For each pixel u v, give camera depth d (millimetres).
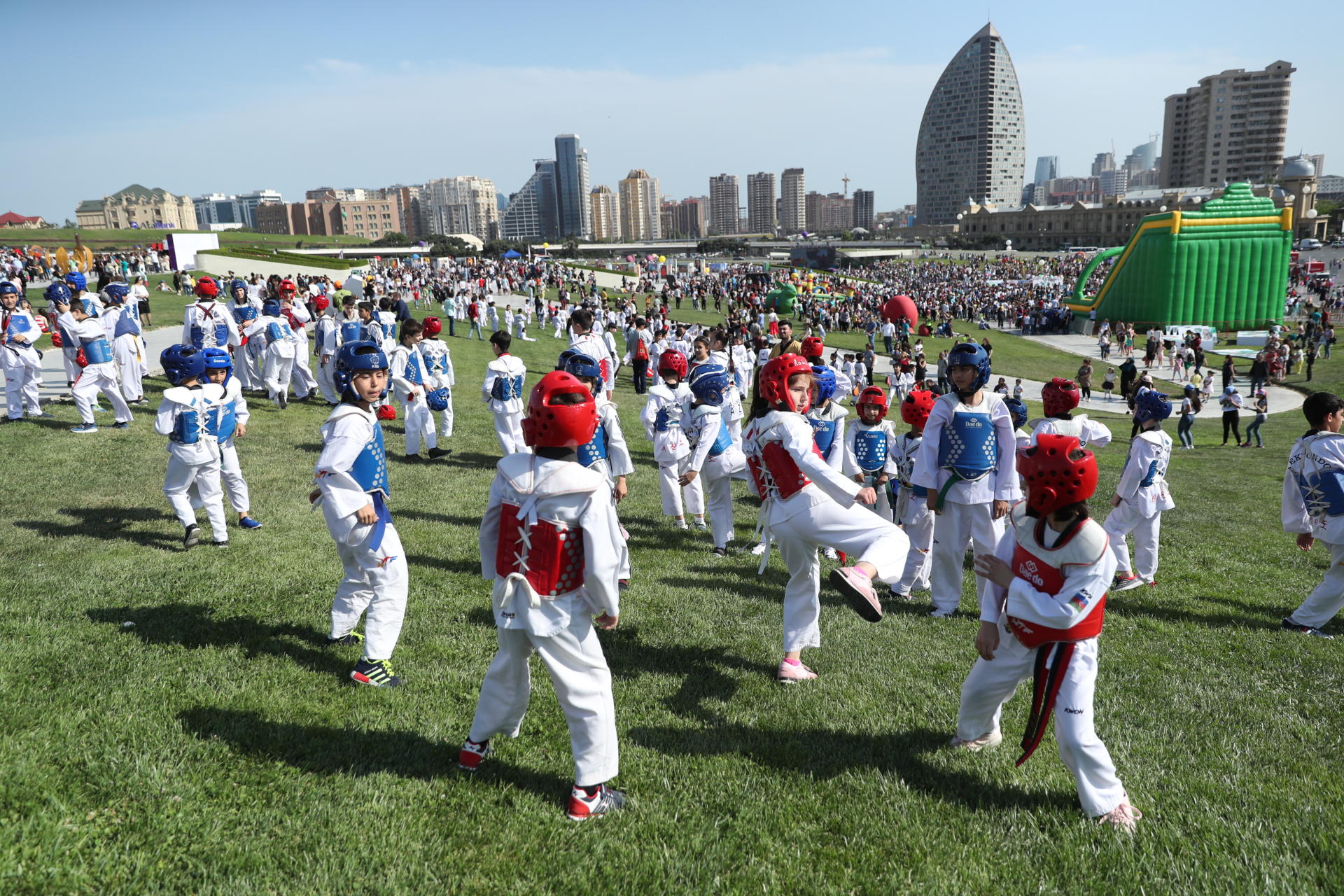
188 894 2912
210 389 6906
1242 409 28484
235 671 4676
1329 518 5797
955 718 4508
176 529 7531
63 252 41344
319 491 4641
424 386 11336
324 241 147250
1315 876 3189
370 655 4641
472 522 8227
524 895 3020
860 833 3457
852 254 174125
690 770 3926
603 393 6211
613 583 3480
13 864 2908
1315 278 74375
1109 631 5980
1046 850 3365
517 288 56781
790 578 4863
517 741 4121
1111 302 54500
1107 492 11000
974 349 5918
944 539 6230
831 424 7113
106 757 3668
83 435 10805
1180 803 3699
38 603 5504
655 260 106438
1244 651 5617
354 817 3396
